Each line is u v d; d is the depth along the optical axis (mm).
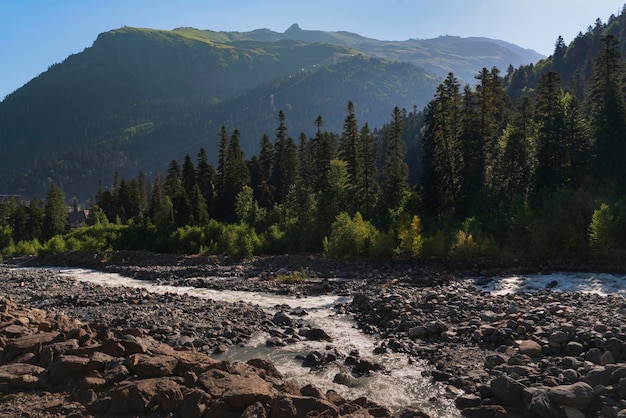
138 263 51500
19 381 9984
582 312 16750
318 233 49781
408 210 49438
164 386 9602
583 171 46156
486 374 12125
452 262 34781
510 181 49656
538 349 13062
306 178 85812
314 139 83938
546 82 49281
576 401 9578
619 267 30750
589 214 35781
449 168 52938
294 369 13750
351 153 63656
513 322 15453
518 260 33906
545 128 48094
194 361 11102
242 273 38312
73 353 11094
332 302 24547
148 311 21188
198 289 31469
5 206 125000
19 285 34531
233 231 54344
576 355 12562
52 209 105000
